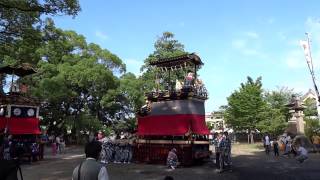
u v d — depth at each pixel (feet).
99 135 86.48
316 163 75.36
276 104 183.21
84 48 161.07
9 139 70.79
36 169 67.92
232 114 171.94
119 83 161.58
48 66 146.00
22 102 84.38
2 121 81.76
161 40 167.02
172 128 75.92
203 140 78.54
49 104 155.33
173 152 70.54
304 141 112.37
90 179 17.04
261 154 103.35
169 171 65.21
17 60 76.33
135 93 157.89
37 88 138.41
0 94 84.28
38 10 59.82
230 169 65.98
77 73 145.48
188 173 62.28
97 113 168.66
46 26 69.87
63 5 60.34
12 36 66.18
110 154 82.33
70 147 146.41
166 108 78.33
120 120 167.22
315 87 101.91
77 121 152.87
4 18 63.21
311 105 177.58
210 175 59.57
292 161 80.64
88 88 157.69
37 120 86.94
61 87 142.41
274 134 155.84
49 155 103.96
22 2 58.85
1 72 88.94
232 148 132.46
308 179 52.75
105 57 161.58
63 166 73.05
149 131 79.46
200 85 80.28
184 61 82.38
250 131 168.35
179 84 82.64
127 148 81.97
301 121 133.69
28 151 80.12
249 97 164.04
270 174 59.00
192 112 75.56
